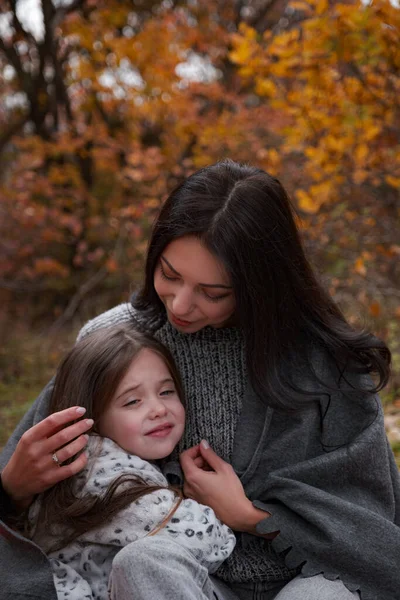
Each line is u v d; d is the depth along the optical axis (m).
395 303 5.73
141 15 9.65
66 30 8.84
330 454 2.09
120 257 8.60
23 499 2.08
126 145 8.95
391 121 4.69
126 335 2.19
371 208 5.56
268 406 2.13
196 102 8.27
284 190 2.10
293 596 1.90
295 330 2.17
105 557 1.98
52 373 7.11
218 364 2.24
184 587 1.69
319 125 4.66
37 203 9.45
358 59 4.28
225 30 8.93
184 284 2.00
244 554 2.12
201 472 2.12
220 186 2.00
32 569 1.95
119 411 2.11
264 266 2.01
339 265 5.94
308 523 2.03
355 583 1.95
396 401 4.82
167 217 2.00
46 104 10.10
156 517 1.93
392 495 2.14
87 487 2.00
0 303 9.70
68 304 9.50
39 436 1.95
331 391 2.14
